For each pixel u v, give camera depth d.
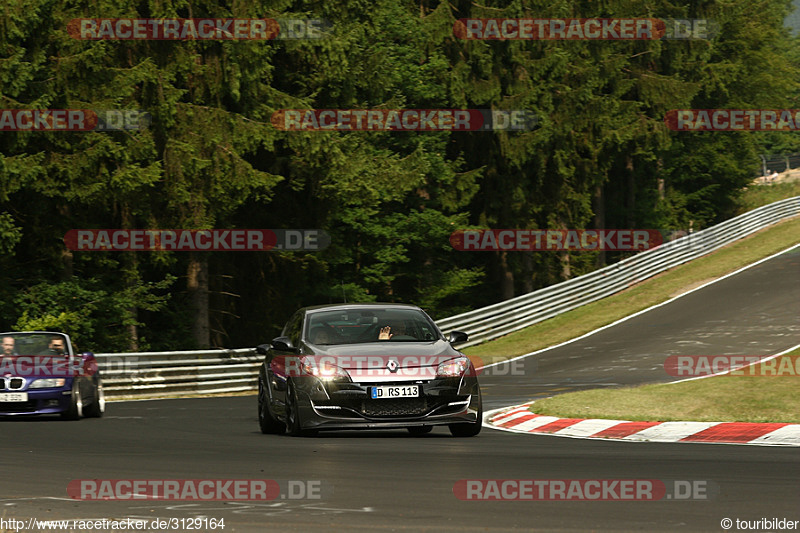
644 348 117.12
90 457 41.59
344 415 47.38
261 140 124.69
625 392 61.84
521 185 196.00
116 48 119.69
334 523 26.06
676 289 159.75
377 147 166.12
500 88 184.25
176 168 118.06
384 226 171.75
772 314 132.25
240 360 101.62
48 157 109.75
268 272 150.38
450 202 180.38
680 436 47.84
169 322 142.25
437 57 176.75
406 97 168.75
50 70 107.81
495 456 40.44
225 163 122.12
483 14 181.25
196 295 132.50
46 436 52.25
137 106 114.81
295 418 48.75
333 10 140.50
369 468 36.78
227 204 126.12
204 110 122.44
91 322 114.06
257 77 124.62
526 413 58.59
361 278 171.75
